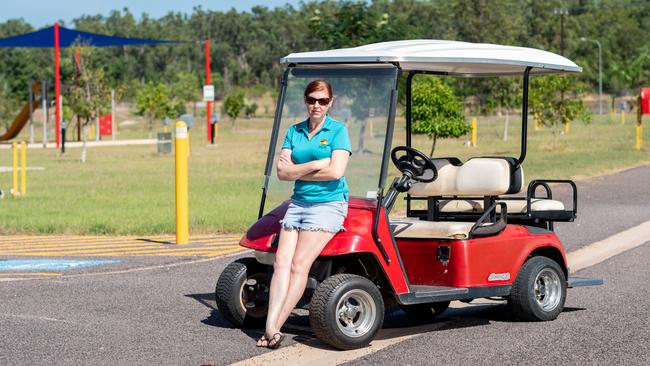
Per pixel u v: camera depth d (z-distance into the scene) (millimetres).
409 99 8930
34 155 40188
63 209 17969
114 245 13195
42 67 123625
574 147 36000
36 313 8641
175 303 9094
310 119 7340
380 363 6867
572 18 126750
